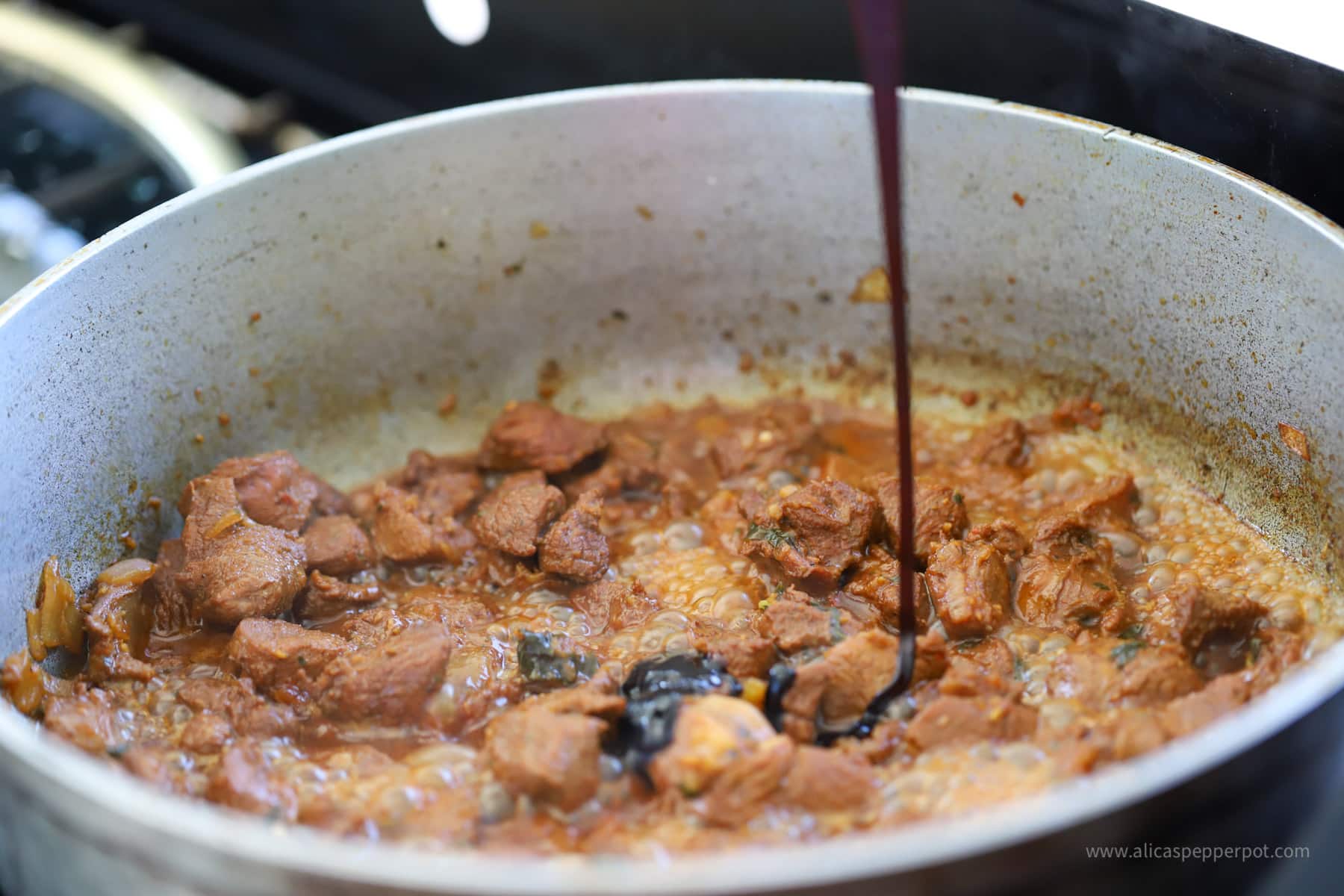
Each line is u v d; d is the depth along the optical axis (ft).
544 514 1.76
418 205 1.88
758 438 1.89
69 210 2.32
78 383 1.69
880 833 1.42
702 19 2.16
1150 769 1.26
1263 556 1.73
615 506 1.86
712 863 1.23
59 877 1.37
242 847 1.25
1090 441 1.88
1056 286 1.86
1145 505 1.81
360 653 1.61
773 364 2.01
